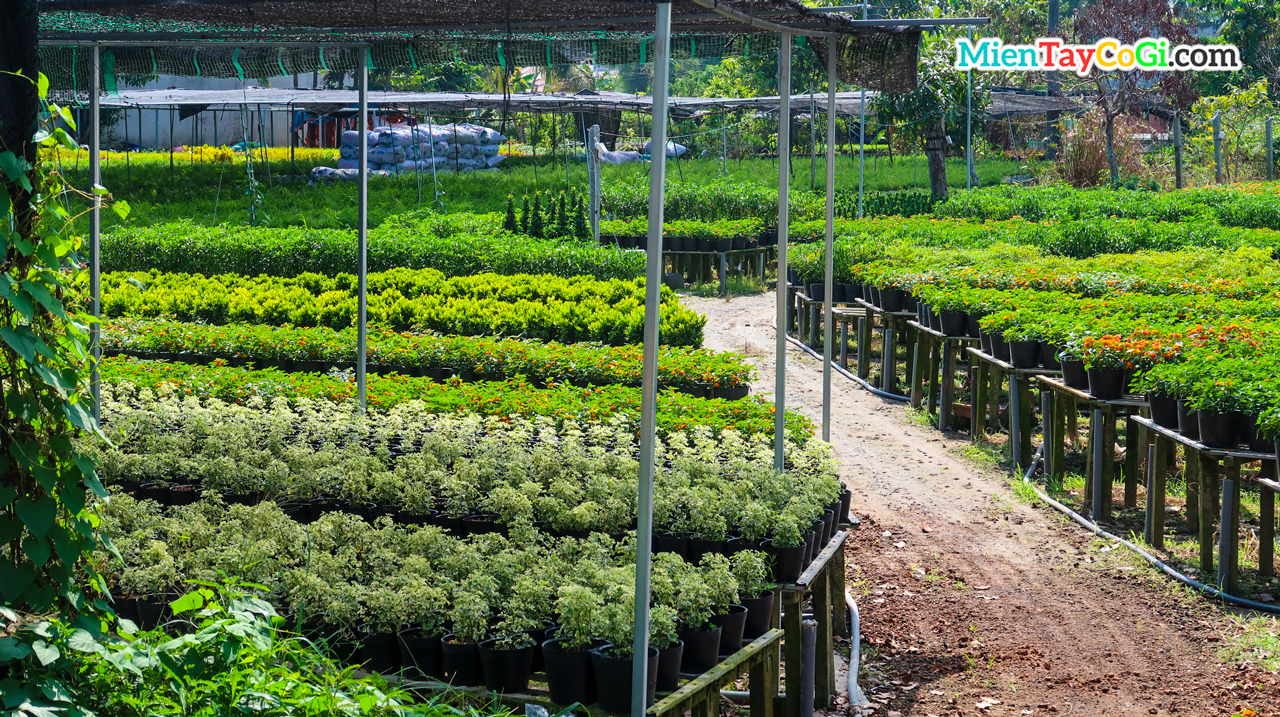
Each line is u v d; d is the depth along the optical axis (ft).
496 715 14.11
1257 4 159.53
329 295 51.31
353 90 112.06
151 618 16.42
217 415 27.76
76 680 11.59
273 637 13.93
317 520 20.98
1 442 11.43
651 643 15.23
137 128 152.35
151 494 23.15
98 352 13.16
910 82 25.21
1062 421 34.35
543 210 82.48
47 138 11.41
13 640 10.84
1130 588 26.58
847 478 35.96
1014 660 22.66
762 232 84.17
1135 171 136.98
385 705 12.94
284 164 130.21
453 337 42.78
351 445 24.86
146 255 69.51
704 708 15.81
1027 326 35.47
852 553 29.09
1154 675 21.85
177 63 26.07
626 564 17.99
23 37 11.05
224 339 41.88
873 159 156.66
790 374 52.29
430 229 79.10
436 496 22.56
